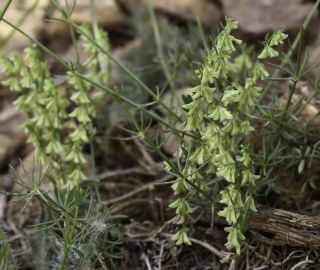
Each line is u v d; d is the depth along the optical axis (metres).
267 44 2.58
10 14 5.13
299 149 3.09
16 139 4.24
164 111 3.70
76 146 3.07
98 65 3.35
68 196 2.86
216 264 2.98
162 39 4.20
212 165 2.79
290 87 2.89
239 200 2.59
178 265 3.03
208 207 2.89
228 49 2.54
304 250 2.86
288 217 2.78
